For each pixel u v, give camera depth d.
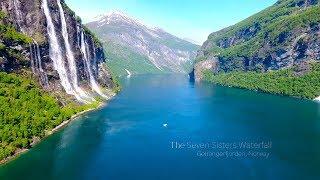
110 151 164.50
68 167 146.00
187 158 157.88
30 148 163.62
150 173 141.88
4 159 149.00
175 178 137.88
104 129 199.25
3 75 197.25
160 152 164.38
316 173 144.12
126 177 138.50
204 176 139.62
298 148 172.62
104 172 142.50
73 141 175.75
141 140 181.62
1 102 176.25
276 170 146.25
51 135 183.12
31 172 140.25
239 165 151.12
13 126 165.75
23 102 189.50
